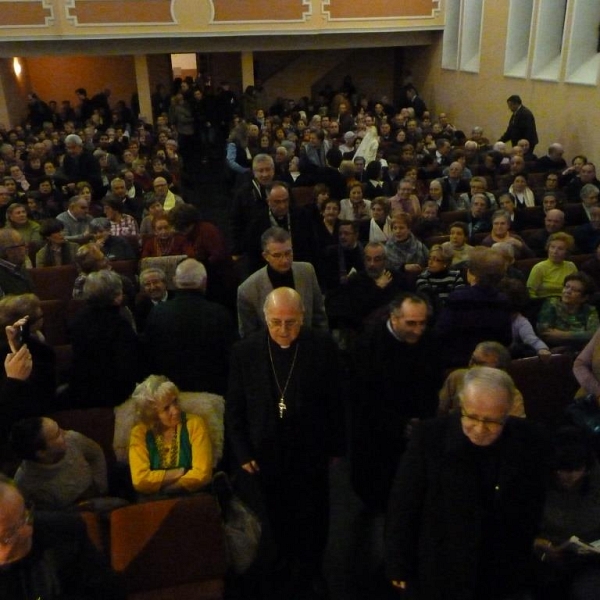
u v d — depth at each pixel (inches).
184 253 168.4
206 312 113.9
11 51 462.0
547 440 71.5
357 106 525.3
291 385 92.4
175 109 492.7
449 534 70.3
